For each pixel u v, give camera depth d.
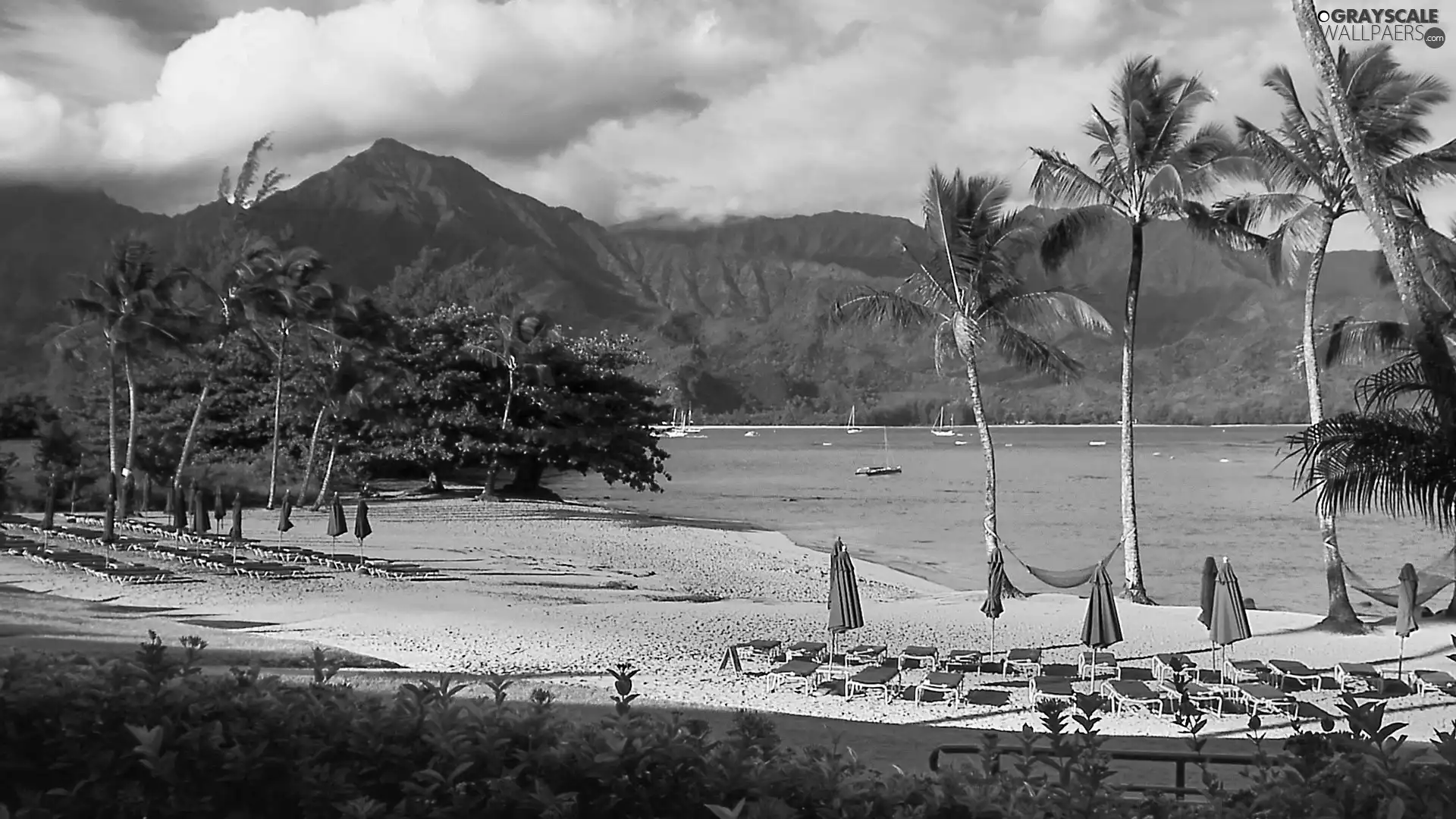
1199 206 29.53
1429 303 11.84
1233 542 51.75
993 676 18.77
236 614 22.77
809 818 4.29
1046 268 32.50
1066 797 4.34
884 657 20.09
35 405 92.25
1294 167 25.84
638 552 40.56
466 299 94.75
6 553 32.97
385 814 4.29
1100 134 31.78
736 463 145.88
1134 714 15.58
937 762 7.09
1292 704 15.06
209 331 54.97
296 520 48.94
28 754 4.77
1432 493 11.22
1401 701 16.94
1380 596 22.86
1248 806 4.44
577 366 66.69
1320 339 28.03
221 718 4.87
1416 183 24.30
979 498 81.31
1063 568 42.03
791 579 35.22
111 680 5.06
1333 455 11.65
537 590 29.36
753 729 4.98
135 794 4.41
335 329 58.78
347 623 21.86
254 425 66.31
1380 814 3.98
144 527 42.00
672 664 19.03
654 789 4.34
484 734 4.59
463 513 54.72
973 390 33.94
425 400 62.94
